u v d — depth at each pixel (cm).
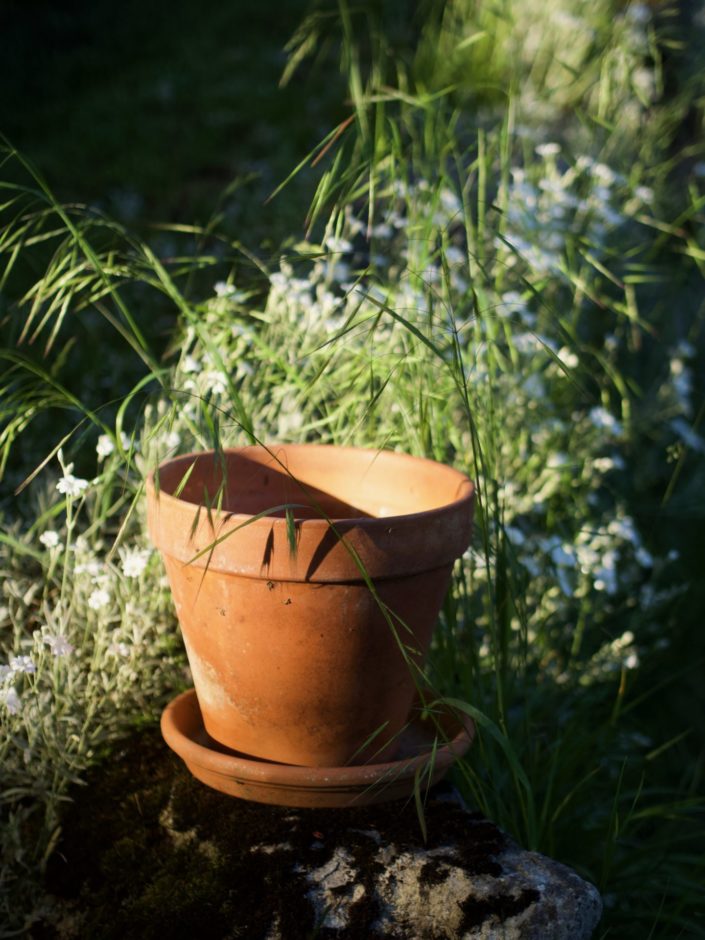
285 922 184
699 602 378
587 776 240
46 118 623
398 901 188
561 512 335
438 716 225
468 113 579
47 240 461
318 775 192
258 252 459
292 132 600
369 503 225
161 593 242
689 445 416
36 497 284
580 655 320
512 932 182
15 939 196
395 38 689
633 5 567
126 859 199
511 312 328
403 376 270
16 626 220
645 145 465
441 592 201
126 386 379
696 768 300
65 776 202
